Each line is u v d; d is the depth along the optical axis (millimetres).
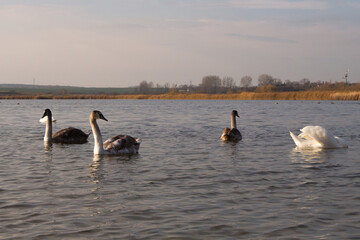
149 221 8305
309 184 11414
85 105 87312
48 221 8297
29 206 9289
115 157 16125
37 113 49406
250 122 34750
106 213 8805
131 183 11562
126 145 17188
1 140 21531
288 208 9141
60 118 40812
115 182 11695
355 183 11500
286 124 32500
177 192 10555
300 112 52188
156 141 21156
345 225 8055
